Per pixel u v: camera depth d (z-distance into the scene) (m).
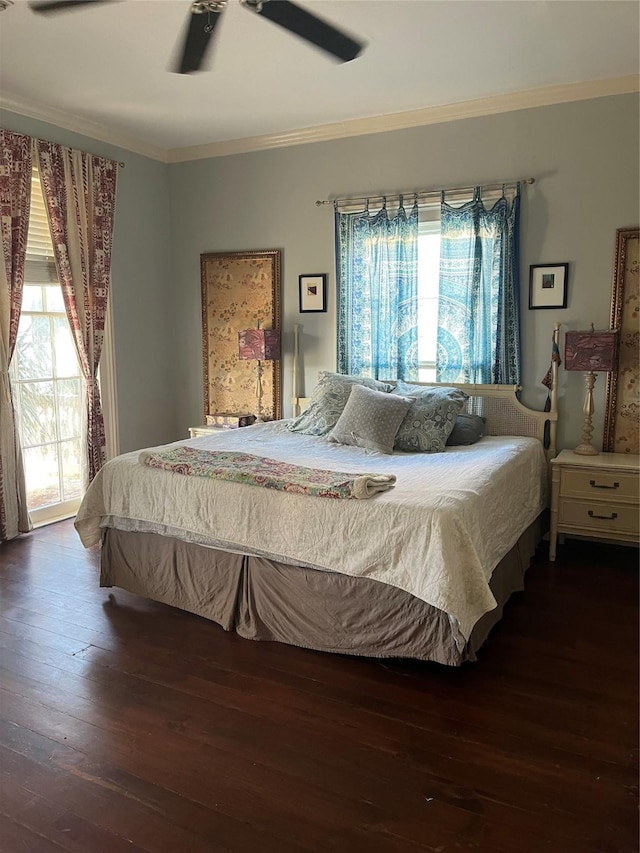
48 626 2.90
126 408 4.97
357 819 1.75
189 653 2.66
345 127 4.42
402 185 4.34
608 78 3.64
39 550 3.87
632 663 2.56
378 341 4.45
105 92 3.82
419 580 2.34
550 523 3.75
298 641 2.70
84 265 4.38
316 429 3.98
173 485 2.94
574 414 4.02
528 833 1.69
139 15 2.87
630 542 3.74
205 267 5.13
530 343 4.08
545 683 2.42
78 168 4.29
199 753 2.02
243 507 2.74
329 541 2.54
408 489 2.63
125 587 3.18
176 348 5.39
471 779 1.90
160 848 1.65
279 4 2.06
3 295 3.86
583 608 3.07
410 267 4.30
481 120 4.05
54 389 4.47
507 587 3.02
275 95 3.89
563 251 3.93
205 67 2.53
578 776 1.91
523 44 3.19
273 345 4.73
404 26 2.99
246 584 2.81
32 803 1.81
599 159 3.78
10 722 2.19
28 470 4.34
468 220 4.08
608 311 3.86
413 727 2.16
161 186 5.16
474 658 2.45
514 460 3.29
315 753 2.02
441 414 3.70
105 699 2.32
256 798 1.83
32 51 3.25
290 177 4.71
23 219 3.92
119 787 1.87
